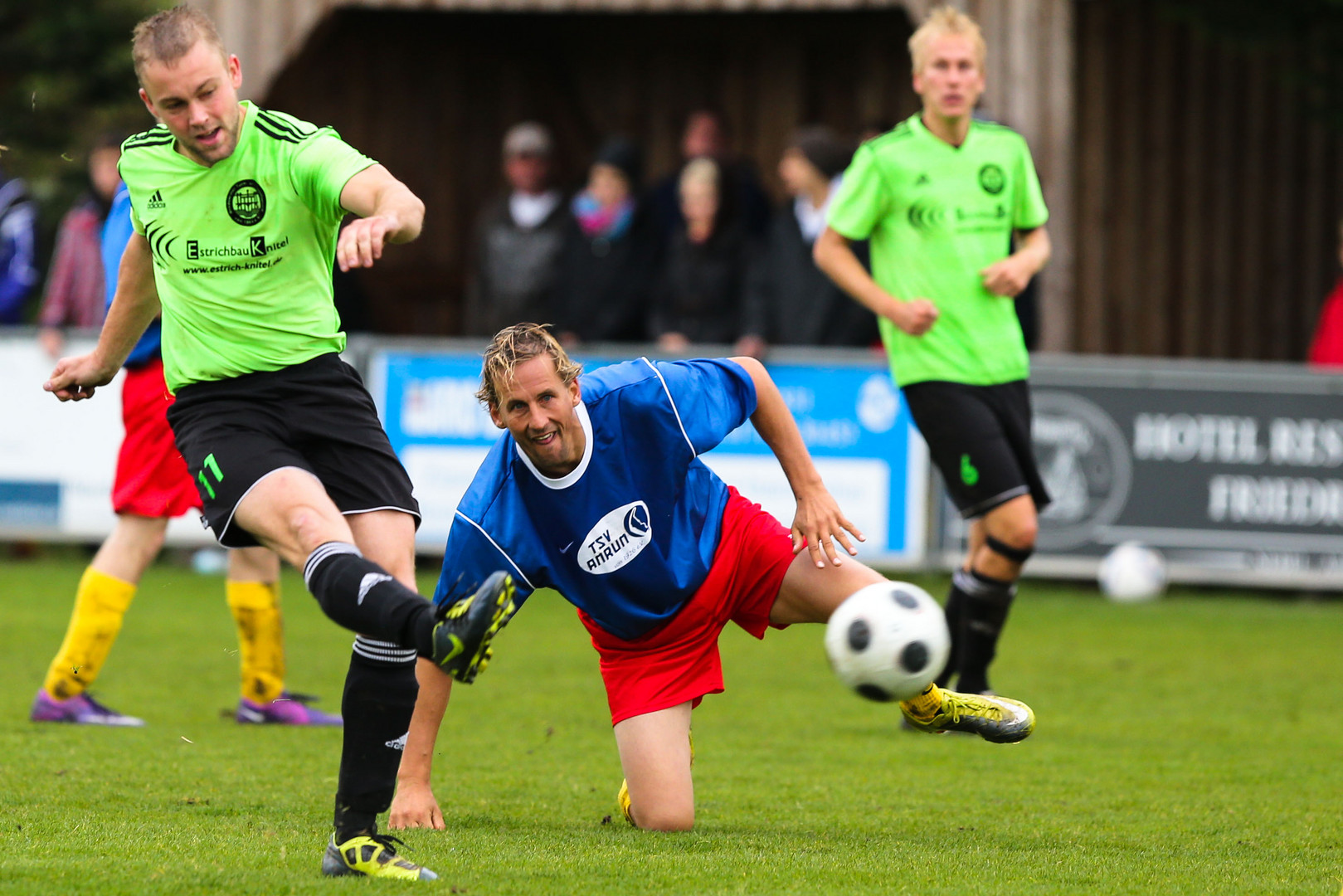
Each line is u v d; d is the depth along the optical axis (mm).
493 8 45031
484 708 22750
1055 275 41031
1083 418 35250
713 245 36094
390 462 13219
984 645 21828
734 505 15453
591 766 18484
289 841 13461
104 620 20531
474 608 10281
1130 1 49844
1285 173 52594
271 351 13047
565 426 13500
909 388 21609
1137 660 28141
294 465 12375
